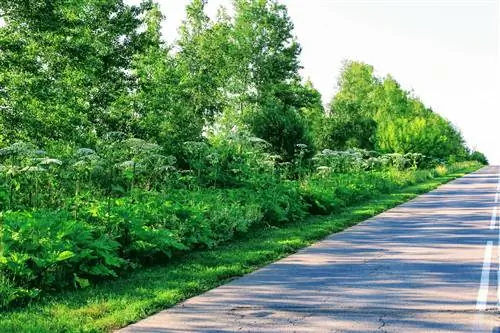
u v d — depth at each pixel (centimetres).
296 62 5578
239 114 5084
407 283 906
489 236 1452
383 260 1127
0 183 1295
